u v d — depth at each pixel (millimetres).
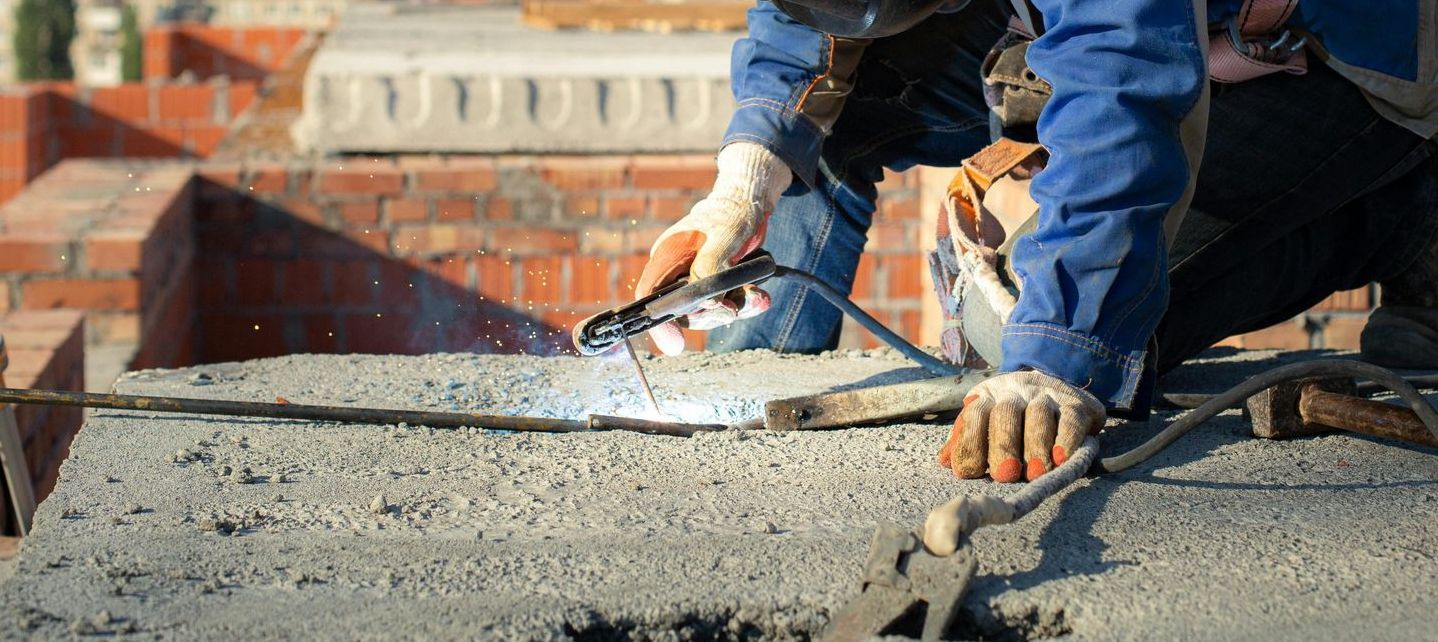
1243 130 2258
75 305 4582
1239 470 1984
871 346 5578
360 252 5445
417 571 1604
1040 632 1517
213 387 2582
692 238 2277
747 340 3047
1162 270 1947
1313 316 3914
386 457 2078
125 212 4914
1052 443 1850
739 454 2090
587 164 5406
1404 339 2660
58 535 1717
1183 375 2830
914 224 5543
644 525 1762
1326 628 1451
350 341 5496
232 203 5461
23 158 9234
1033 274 1931
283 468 2021
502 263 5426
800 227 2910
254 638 1420
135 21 40781
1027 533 1718
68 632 1425
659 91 5633
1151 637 1436
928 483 1929
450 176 5383
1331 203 2354
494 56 6234
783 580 1574
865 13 2111
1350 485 1918
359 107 5574
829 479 1956
